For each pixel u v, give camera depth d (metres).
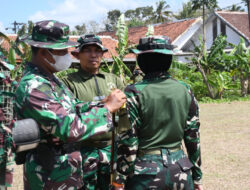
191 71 19.94
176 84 2.20
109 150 2.94
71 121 1.90
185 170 2.12
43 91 1.96
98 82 3.23
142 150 2.13
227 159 5.81
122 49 10.59
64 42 2.12
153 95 2.12
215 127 9.24
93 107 2.01
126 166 2.10
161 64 2.20
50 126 1.89
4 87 2.39
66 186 2.13
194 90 19.20
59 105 1.95
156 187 2.06
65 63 2.15
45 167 2.08
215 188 4.46
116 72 9.96
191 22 28.53
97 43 3.16
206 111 13.38
